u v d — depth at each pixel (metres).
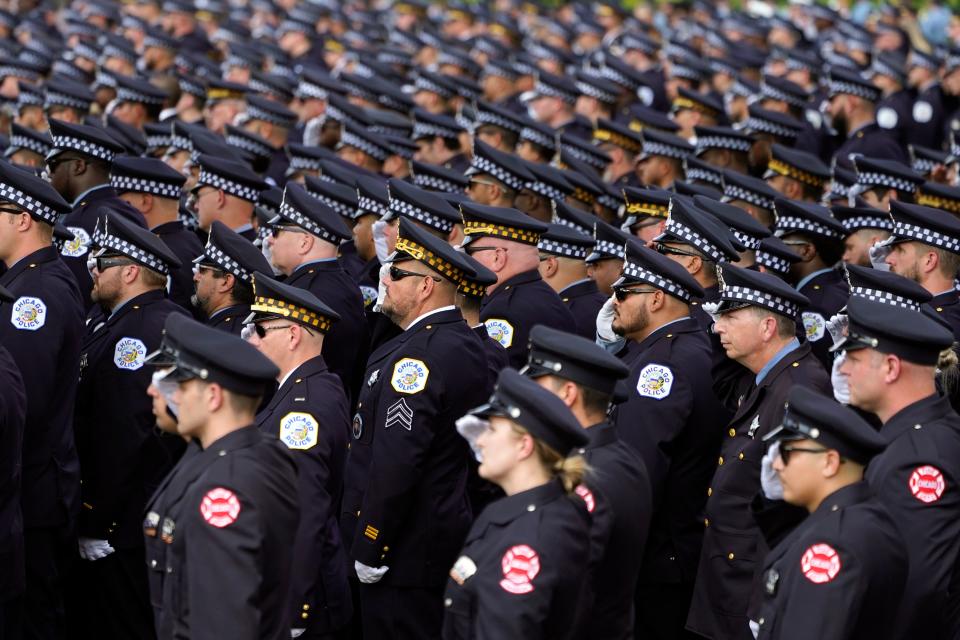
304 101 55.00
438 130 47.69
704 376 25.73
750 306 24.30
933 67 59.97
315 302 24.36
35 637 26.88
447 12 83.75
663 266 25.94
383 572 25.16
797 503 19.30
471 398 25.38
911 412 21.17
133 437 27.14
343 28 78.31
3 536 24.53
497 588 18.08
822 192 40.91
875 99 52.44
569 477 18.64
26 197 27.17
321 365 24.44
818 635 18.23
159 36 63.22
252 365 19.52
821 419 18.86
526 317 29.12
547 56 65.88
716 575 24.30
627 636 21.20
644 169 43.12
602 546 20.03
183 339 19.48
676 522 26.11
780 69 65.06
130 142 42.56
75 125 33.72
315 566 23.03
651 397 25.47
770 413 23.95
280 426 23.59
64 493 26.80
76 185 33.75
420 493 25.23
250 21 82.81
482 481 27.64
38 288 26.81
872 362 21.25
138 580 27.59
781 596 18.83
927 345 21.03
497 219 29.36
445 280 25.72
